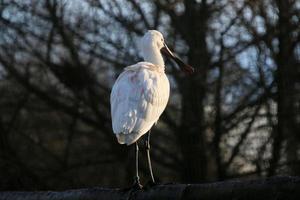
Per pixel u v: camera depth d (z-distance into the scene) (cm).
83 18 2242
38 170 2372
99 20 2234
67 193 1016
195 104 2102
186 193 890
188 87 2094
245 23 2144
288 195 805
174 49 2159
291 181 807
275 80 2148
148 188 938
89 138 2414
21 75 2302
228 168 2227
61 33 2247
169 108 2178
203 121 2117
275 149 2164
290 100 2152
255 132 2175
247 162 2195
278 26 2147
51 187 2377
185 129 2123
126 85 1005
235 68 2162
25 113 2400
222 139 2195
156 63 1188
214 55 2164
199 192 878
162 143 2316
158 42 1207
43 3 2241
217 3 2141
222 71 2162
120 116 973
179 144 2212
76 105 2331
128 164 2281
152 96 1006
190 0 2144
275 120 2156
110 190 973
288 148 2202
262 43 2152
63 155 2423
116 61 2230
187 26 2133
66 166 2366
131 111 977
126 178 2309
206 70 2111
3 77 2353
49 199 1029
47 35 2270
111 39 2227
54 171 2369
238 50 2162
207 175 2188
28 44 2288
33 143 2392
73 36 2252
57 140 2403
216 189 862
